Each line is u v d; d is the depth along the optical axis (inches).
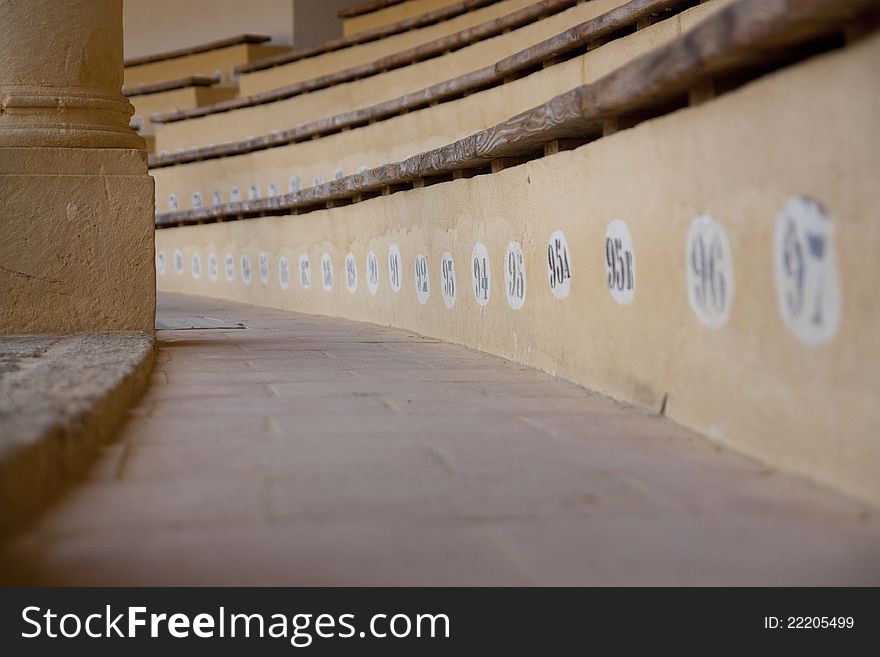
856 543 75.0
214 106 564.4
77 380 130.8
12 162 212.1
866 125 82.4
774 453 100.6
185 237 470.3
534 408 137.8
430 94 382.6
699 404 119.0
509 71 333.7
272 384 160.6
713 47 102.0
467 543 76.4
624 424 125.0
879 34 80.5
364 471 99.3
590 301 155.3
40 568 71.1
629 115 141.6
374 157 430.3
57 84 217.2
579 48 298.8
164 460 103.7
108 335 210.4
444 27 487.5
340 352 211.3
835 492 88.6
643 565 71.4
